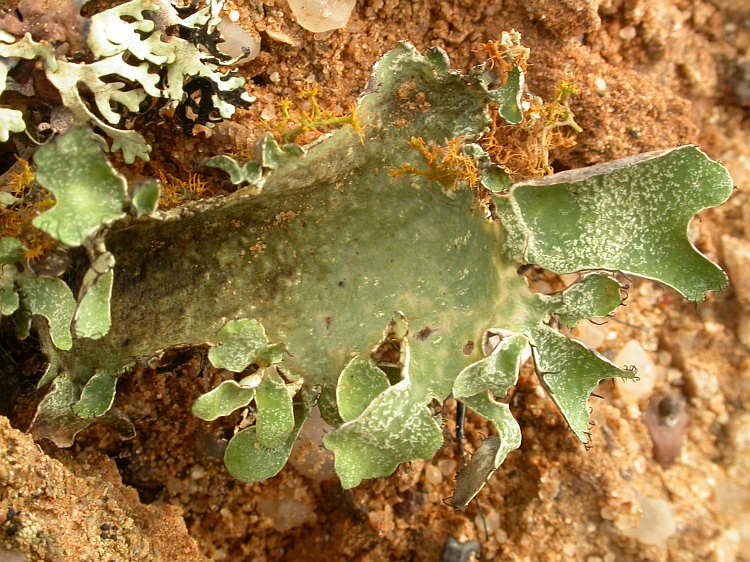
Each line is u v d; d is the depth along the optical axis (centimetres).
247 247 7
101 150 5
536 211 6
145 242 6
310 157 6
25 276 6
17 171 6
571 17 8
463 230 7
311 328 7
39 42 6
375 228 7
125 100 6
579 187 6
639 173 6
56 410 6
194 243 7
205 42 7
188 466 8
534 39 8
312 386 7
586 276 6
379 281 7
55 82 6
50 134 6
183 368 7
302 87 8
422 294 7
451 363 7
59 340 6
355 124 6
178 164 7
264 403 6
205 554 8
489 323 7
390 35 8
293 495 8
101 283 5
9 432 6
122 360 6
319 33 8
